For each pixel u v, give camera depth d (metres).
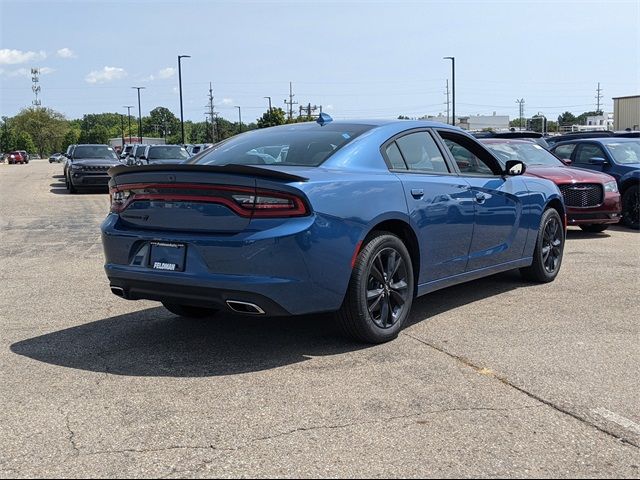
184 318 5.55
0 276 7.44
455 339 4.86
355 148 4.81
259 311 4.14
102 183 20.59
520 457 3.04
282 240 4.05
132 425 3.41
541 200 6.57
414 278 5.05
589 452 3.09
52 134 149.25
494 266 6.00
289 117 78.38
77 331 5.18
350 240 4.37
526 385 3.93
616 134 18.52
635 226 11.85
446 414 3.51
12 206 16.33
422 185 5.01
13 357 4.53
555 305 5.88
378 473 2.90
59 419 3.50
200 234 4.25
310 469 2.93
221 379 4.07
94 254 8.98
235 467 2.96
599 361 4.36
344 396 3.77
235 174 4.14
